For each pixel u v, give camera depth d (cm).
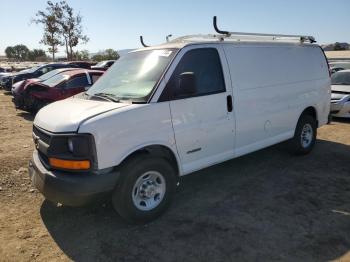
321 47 714
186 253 367
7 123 1059
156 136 420
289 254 362
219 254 364
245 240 389
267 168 621
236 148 531
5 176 577
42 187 394
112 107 404
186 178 577
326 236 395
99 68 2019
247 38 564
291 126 638
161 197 436
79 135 373
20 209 469
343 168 621
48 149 391
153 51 487
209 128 480
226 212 456
